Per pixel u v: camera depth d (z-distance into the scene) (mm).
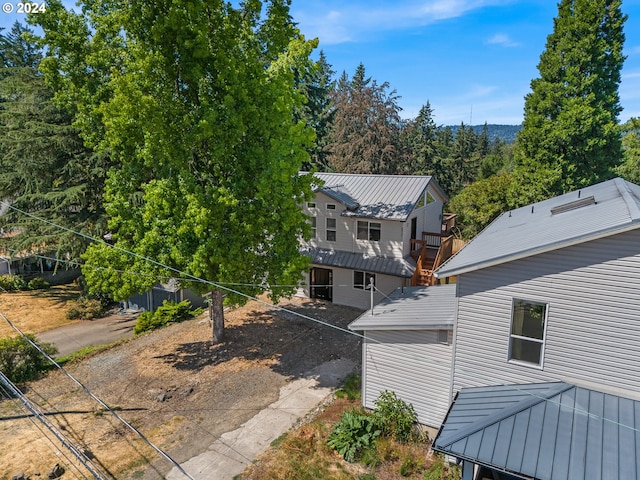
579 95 30828
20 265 33125
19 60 46781
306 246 25219
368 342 13688
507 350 10984
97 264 16578
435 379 12719
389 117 53719
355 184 25969
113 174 17078
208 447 12648
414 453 12242
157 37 14148
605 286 9609
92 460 12086
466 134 70562
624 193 12680
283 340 20094
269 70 17562
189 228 15453
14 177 27312
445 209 39750
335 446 12406
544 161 31812
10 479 11266
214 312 19703
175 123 15383
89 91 16328
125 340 20516
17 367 16578
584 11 29984
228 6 15633
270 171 15523
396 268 22094
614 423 9070
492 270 10820
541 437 9023
